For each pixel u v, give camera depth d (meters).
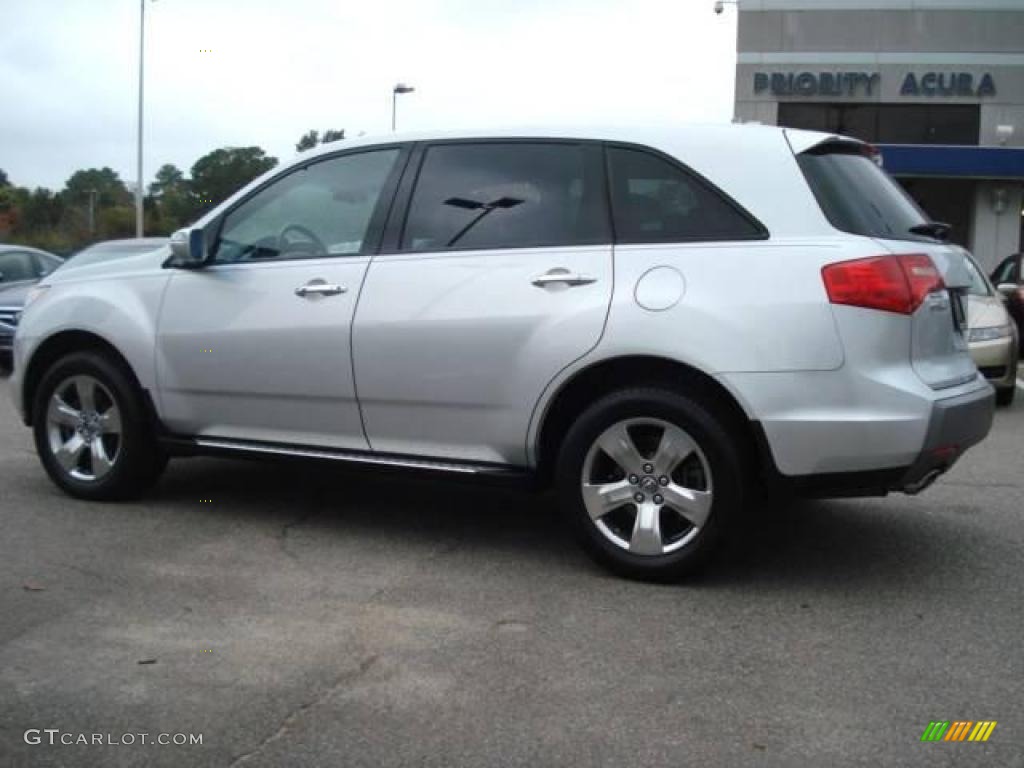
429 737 3.27
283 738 3.26
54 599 4.42
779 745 3.23
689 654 3.91
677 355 4.36
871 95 26.97
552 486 4.92
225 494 6.19
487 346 4.73
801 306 4.25
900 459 4.23
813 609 4.38
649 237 4.59
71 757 3.15
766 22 27.09
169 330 5.55
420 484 6.48
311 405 5.20
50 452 6.03
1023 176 25.56
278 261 5.34
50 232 41.03
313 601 4.43
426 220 5.03
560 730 3.32
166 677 3.68
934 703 3.52
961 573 4.86
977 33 26.50
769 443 4.30
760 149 4.56
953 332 4.74
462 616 4.27
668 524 4.63
